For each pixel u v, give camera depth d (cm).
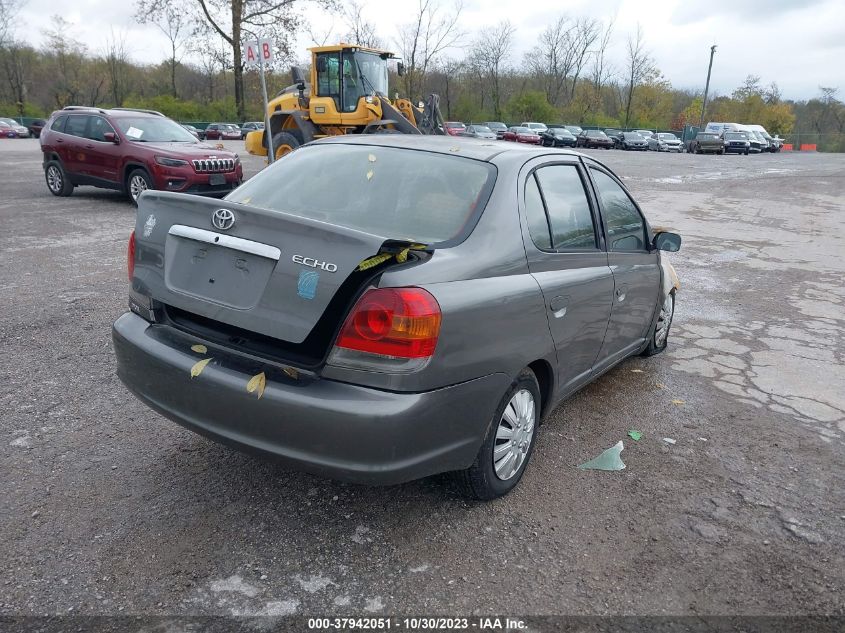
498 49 7506
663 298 505
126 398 419
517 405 320
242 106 5388
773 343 602
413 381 255
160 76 7600
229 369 275
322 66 1631
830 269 946
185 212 296
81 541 279
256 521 298
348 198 329
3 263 764
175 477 331
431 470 274
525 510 318
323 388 257
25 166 2142
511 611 253
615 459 370
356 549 283
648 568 281
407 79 5006
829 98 8781
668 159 3653
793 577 280
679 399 466
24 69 6894
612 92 8612
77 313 585
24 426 376
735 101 8750
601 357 409
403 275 259
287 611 247
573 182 388
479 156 342
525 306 304
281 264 264
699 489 347
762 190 2053
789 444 405
